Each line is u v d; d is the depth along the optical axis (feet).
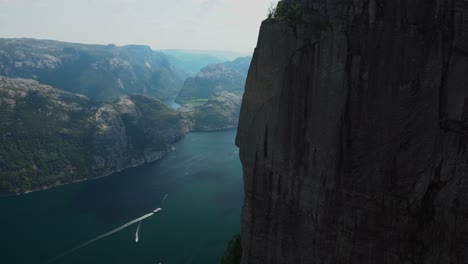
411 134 124.16
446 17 118.21
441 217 119.34
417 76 121.90
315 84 139.44
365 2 127.65
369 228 134.21
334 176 138.21
